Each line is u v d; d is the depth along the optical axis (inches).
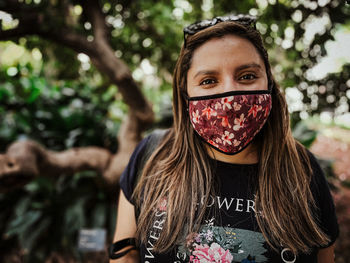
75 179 92.7
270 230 29.8
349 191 126.0
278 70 99.7
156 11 97.5
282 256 29.4
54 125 108.3
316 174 33.6
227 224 30.2
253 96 30.9
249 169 32.9
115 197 96.6
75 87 129.1
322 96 97.2
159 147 36.8
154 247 31.3
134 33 103.3
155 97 152.8
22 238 86.3
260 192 31.3
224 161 33.6
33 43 94.5
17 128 105.1
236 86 30.7
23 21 67.7
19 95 120.0
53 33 71.3
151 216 32.3
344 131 226.1
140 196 34.0
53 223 93.5
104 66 76.4
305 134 106.4
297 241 29.7
